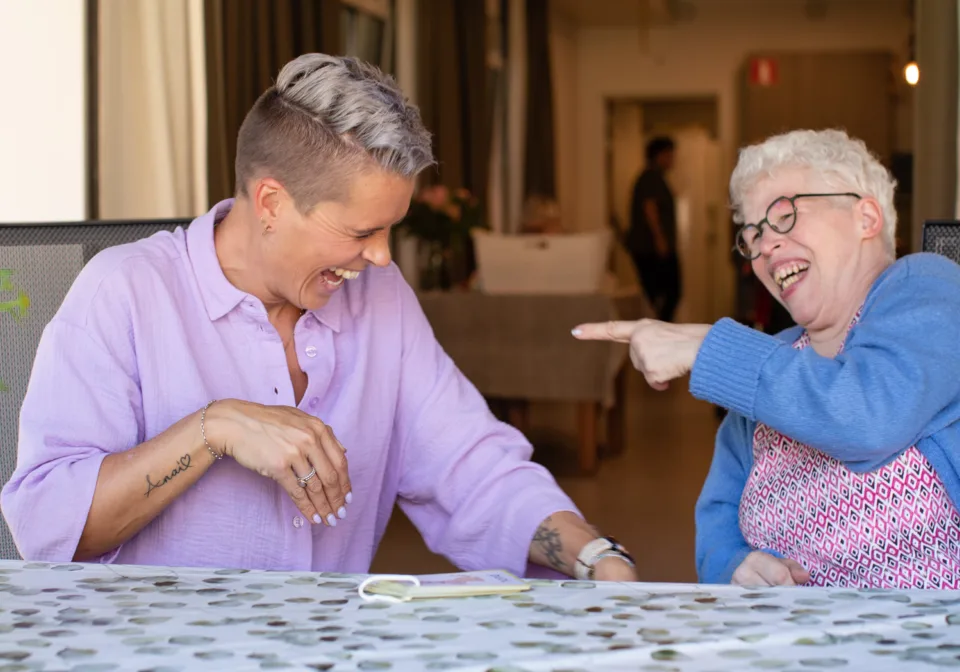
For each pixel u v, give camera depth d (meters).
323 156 1.23
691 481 4.61
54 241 1.59
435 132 7.03
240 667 0.75
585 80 10.34
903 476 1.23
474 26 7.48
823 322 1.38
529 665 0.75
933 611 0.87
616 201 11.06
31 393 1.30
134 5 2.87
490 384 4.59
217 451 1.22
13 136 2.78
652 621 0.86
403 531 3.86
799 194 1.36
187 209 3.06
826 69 9.26
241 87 3.66
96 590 0.96
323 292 1.38
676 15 9.71
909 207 3.96
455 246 4.95
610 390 4.54
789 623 0.84
